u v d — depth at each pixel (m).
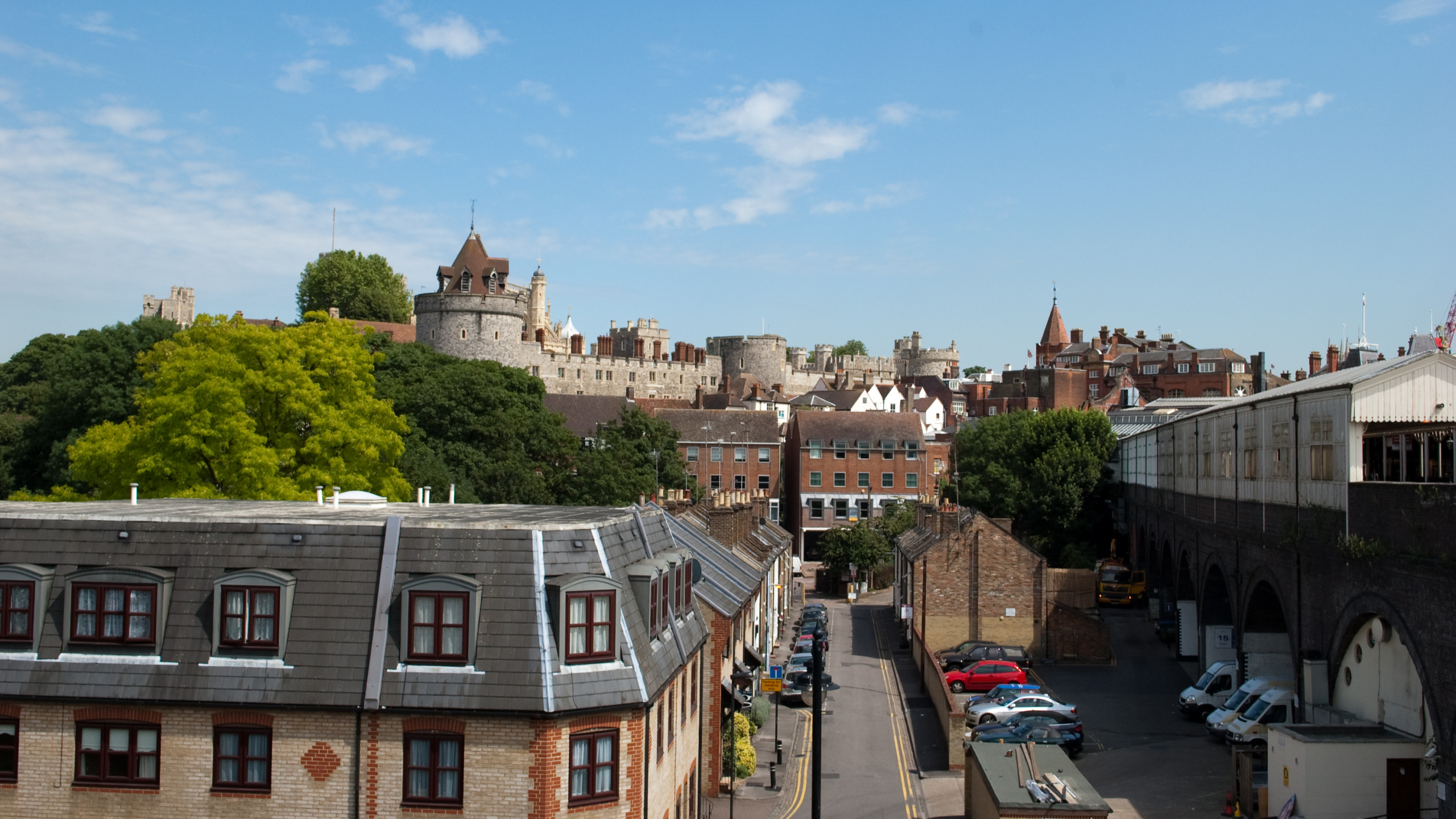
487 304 133.75
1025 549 60.50
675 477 102.00
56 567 22.89
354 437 56.25
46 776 22.14
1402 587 29.17
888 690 55.84
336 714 21.78
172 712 21.98
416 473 70.44
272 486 51.12
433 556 22.59
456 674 21.77
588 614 22.61
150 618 22.44
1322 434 35.38
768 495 118.44
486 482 78.44
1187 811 34.75
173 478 51.00
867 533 96.25
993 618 60.38
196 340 56.12
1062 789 29.31
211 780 21.91
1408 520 28.62
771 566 63.50
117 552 22.95
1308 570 36.78
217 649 22.27
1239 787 34.69
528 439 86.69
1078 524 90.25
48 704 22.11
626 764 22.58
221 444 51.59
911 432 116.12
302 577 22.62
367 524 23.06
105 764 22.12
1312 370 133.12
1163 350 171.75
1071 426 93.12
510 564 22.47
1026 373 171.50
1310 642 36.66
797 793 38.12
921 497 106.75
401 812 21.58
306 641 22.19
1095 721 47.69
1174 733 45.44
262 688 21.86
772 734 46.62
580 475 86.50
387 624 22.17
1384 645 32.19
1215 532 50.41
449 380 83.50
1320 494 35.50
